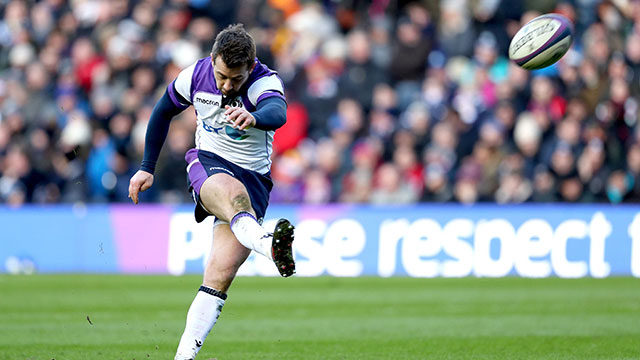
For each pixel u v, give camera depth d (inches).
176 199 1884.8
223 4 2199.8
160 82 2016.5
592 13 2112.5
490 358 786.8
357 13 2240.4
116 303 1253.1
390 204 1818.4
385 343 886.4
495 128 1872.5
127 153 1927.9
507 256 1706.4
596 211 1715.1
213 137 674.2
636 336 929.5
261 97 642.2
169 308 1195.3
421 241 1715.1
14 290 1432.1
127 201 1893.5
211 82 653.3
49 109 1957.4
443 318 1101.1
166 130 689.0
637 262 1721.2
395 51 2064.5
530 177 1827.0
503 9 2133.4
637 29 2123.5
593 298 1334.9
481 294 1396.4
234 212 633.6
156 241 1748.3
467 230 1711.4
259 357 796.6
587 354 805.9
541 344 872.9
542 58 728.3
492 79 2044.8
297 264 1720.0
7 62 2130.9
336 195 1871.3
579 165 1822.1
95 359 773.3
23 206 1792.6
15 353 807.1
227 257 643.5
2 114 1966.0
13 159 1910.7
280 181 1918.1
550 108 1915.6
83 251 1770.4
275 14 2194.9
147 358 779.4
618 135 1948.8
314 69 2039.9
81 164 1898.4
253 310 1187.3
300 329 997.2
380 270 1718.8
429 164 1860.2
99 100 1962.4
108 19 2105.1
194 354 634.8
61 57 2069.4
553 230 1707.7
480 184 1831.9
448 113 1956.2
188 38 2085.4
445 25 2106.3
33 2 2178.9
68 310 1173.7
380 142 1930.4
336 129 1915.6
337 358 791.1
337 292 1425.9
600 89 1963.6
